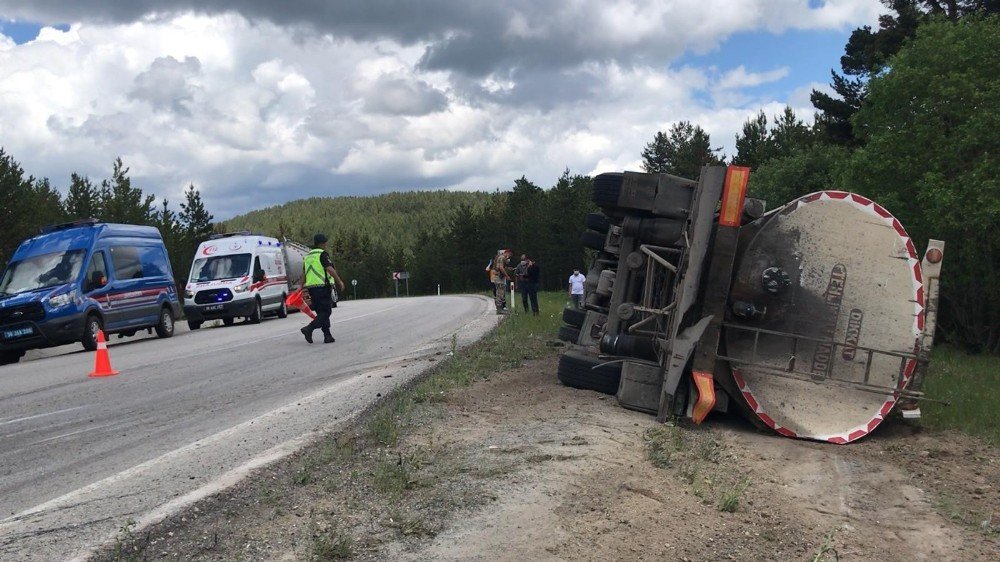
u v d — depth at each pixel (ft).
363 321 76.48
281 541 13.91
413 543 13.85
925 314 23.72
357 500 16.05
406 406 25.17
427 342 49.24
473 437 21.25
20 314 57.21
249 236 90.22
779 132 196.65
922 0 102.83
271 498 16.20
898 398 23.75
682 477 18.56
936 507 17.65
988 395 30.58
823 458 21.62
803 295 24.50
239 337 62.39
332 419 24.39
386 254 394.32
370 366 37.86
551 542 14.07
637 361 26.40
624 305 26.68
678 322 24.13
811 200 24.53
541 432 21.66
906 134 55.31
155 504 16.06
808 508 17.37
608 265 32.58
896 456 22.02
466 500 15.84
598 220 33.55
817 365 24.39
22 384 38.34
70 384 37.09
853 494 18.49
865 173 57.88
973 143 52.08
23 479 19.06
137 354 51.80
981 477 19.92
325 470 18.28
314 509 15.48
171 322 72.23
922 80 55.72
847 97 109.50
